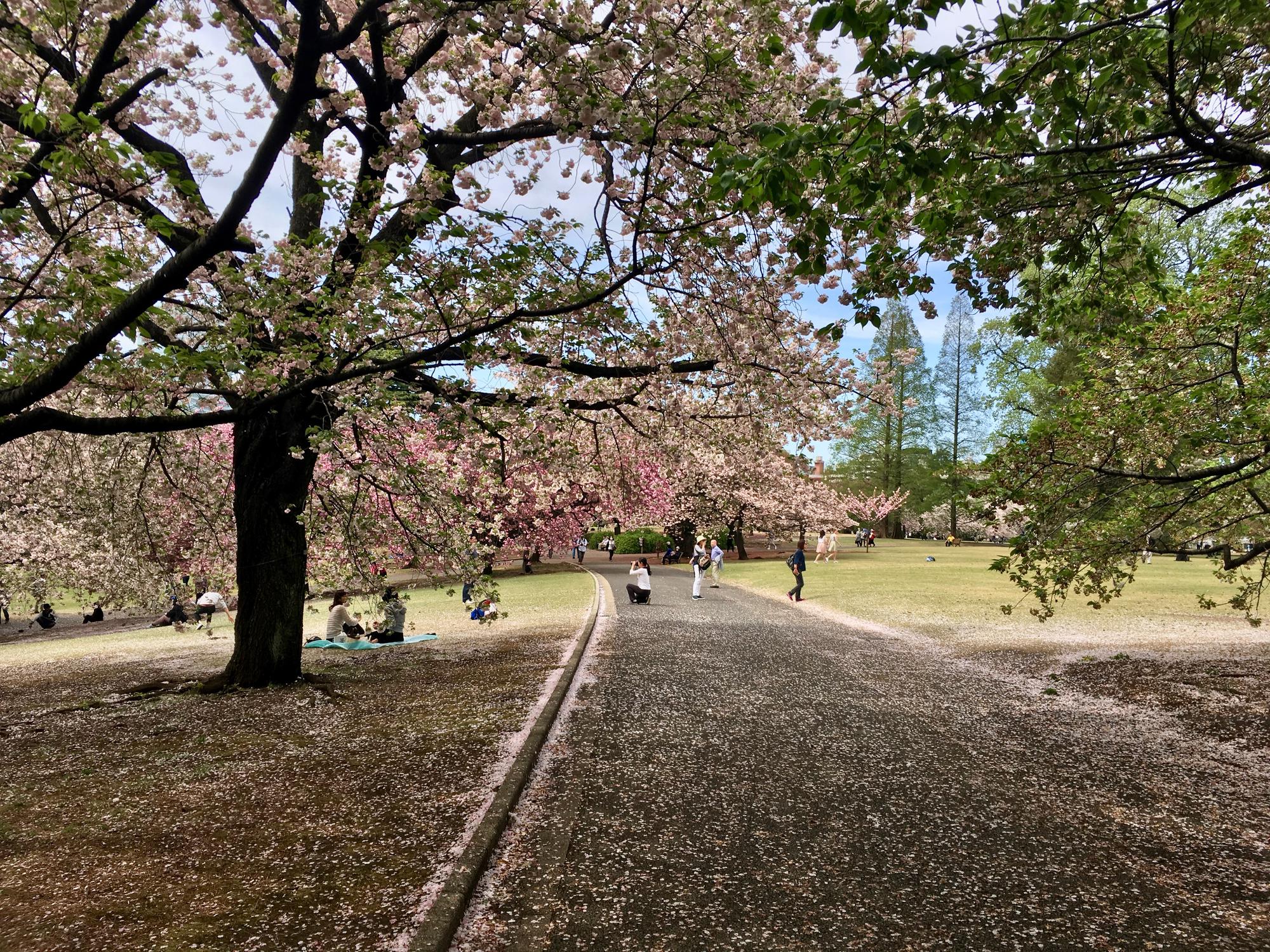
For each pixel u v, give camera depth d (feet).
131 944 10.02
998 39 12.92
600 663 33.32
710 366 25.80
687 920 10.98
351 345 22.13
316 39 13.32
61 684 34.83
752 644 39.75
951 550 156.87
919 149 12.91
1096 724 22.74
